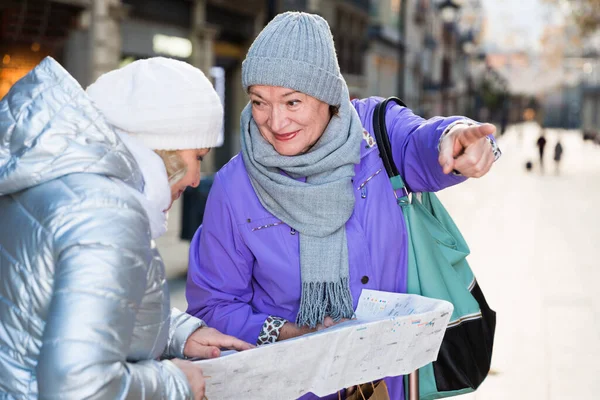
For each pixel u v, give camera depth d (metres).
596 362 5.34
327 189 2.11
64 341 1.35
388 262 2.26
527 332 6.06
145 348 1.52
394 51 41.00
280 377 1.84
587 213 14.52
